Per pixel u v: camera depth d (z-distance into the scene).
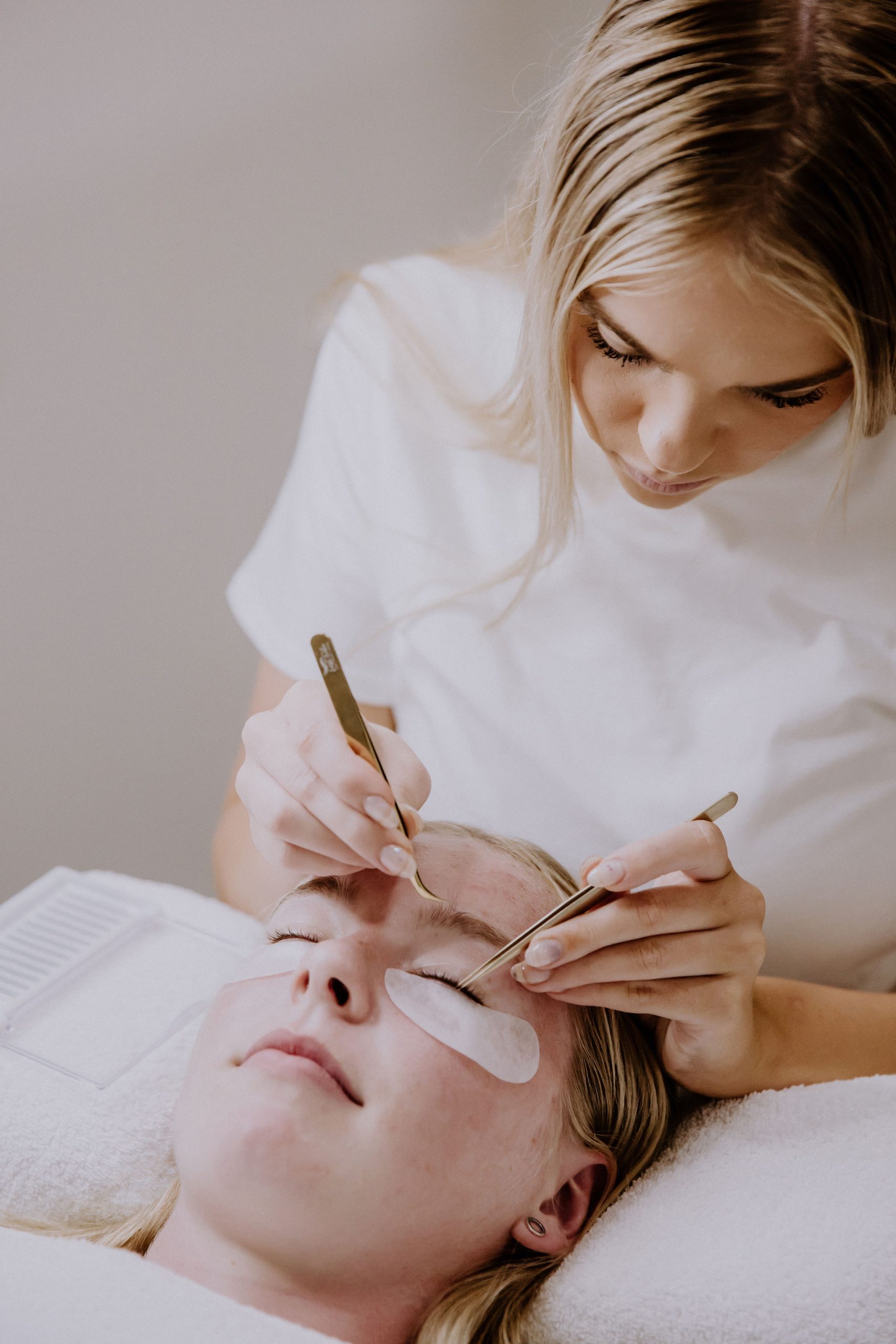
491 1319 0.97
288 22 2.02
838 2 0.75
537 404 1.01
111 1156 1.13
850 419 0.92
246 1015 0.97
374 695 1.39
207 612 2.10
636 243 0.77
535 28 1.93
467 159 2.02
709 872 0.90
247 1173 0.89
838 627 1.15
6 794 2.05
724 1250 0.94
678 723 1.19
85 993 1.24
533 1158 0.97
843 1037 1.08
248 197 2.06
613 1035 1.06
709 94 0.75
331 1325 0.94
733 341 0.79
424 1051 0.93
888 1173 0.96
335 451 1.36
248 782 0.96
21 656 2.09
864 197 0.75
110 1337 0.83
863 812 1.16
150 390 2.09
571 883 1.10
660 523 1.14
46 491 2.11
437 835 1.09
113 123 2.07
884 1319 0.89
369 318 1.31
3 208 2.09
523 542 1.25
